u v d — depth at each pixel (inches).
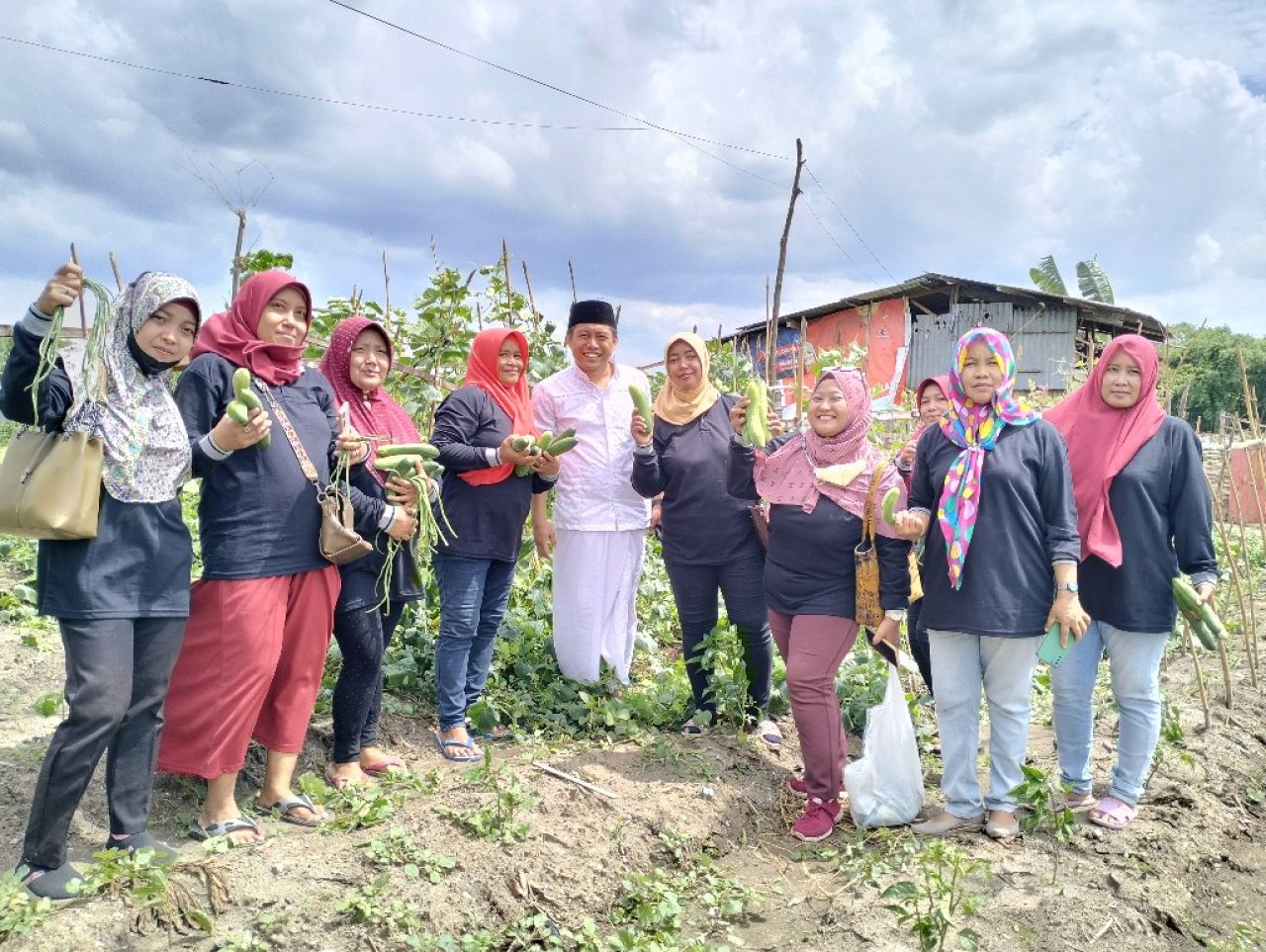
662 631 280.1
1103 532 165.3
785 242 435.2
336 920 127.3
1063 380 776.3
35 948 111.7
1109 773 195.5
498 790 158.6
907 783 171.9
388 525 156.9
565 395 209.3
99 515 121.0
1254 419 281.0
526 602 255.1
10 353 117.1
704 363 202.7
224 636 138.9
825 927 144.7
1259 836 182.4
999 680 163.5
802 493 176.6
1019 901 146.9
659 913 143.9
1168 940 143.2
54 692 168.2
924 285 799.7
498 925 137.2
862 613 171.2
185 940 119.5
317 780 151.9
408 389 277.0
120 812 129.0
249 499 138.9
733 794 182.9
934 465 167.0
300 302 146.5
